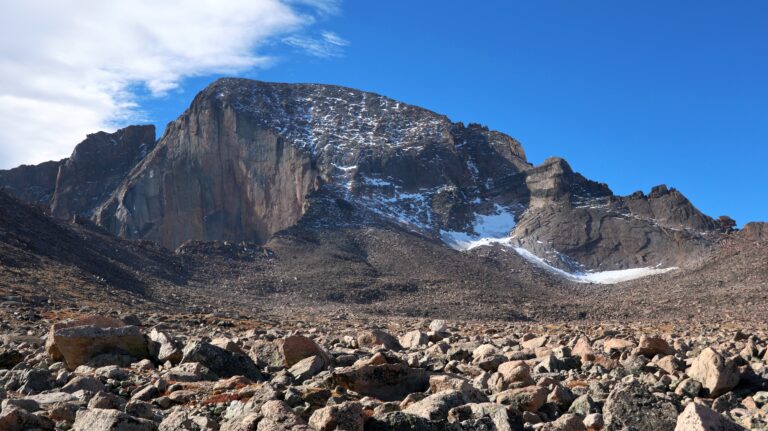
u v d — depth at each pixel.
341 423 10.12
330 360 18.17
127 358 17.97
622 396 11.91
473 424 10.62
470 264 154.88
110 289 69.62
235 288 114.69
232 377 14.88
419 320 66.31
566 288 147.38
